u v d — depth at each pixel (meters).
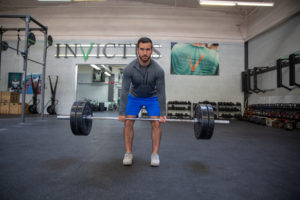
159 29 5.34
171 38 5.30
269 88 4.39
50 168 0.96
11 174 0.87
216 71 5.27
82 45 5.36
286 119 3.28
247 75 4.84
